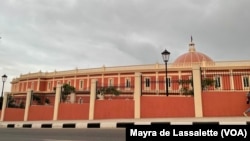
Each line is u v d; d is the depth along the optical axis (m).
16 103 21.50
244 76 15.03
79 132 10.13
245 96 13.40
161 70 43.06
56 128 13.14
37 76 55.19
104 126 12.77
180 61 47.91
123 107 15.59
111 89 17.58
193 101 14.09
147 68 44.31
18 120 20.28
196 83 14.17
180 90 16.69
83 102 19.06
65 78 52.28
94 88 17.11
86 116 16.78
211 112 13.58
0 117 21.81
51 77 54.38
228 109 13.42
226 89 14.70
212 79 15.27
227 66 37.31
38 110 19.28
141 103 15.02
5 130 12.28
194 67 14.52
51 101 20.39
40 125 15.13
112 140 7.55
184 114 14.02
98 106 16.44
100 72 47.75
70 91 19.47
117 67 47.06
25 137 8.77
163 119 13.16
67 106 17.83
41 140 7.87
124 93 17.61
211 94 13.84
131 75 45.12
